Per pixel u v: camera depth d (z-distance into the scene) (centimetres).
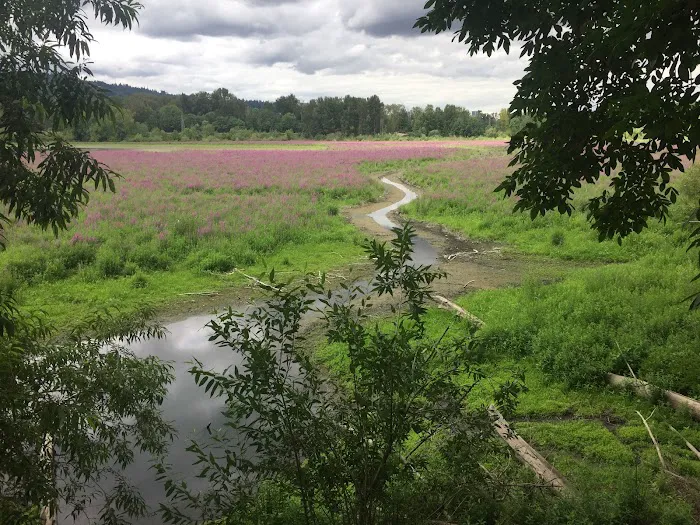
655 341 677
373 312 927
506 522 360
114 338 436
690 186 1309
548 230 1588
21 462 299
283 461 306
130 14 337
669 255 1159
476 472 342
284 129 11500
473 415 327
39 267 1128
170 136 9169
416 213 2061
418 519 317
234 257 1308
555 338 708
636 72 385
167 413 625
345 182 2759
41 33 332
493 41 426
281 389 291
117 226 1498
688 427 523
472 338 332
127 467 519
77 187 344
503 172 3028
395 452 320
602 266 1201
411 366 289
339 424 311
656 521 381
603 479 445
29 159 331
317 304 1001
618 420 561
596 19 375
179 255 1308
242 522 322
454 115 11712
